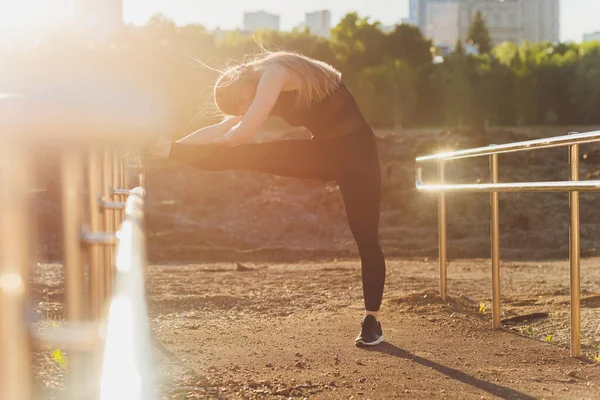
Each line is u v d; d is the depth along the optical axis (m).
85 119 0.56
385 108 76.62
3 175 0.59
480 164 30.28
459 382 3.16
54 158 0.77
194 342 4.08
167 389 2.89
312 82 3.38
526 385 3.11
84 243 0.94
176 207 26.06
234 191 28.25
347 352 3.82
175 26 67.25
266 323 4.99
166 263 14.63
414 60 95.12
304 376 3.20
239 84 3.38
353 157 3.51
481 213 25.05
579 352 3.79
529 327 4.71
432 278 9.07
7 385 0.60
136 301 1.20
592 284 8.53
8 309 0.60
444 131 35.81
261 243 21.86
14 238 0.60
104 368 0.85
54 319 4.58
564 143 3.55
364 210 3.70
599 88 75.88
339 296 6.93
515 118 77.00
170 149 3.12
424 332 4.48
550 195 26.55
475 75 79.75
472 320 4.92
